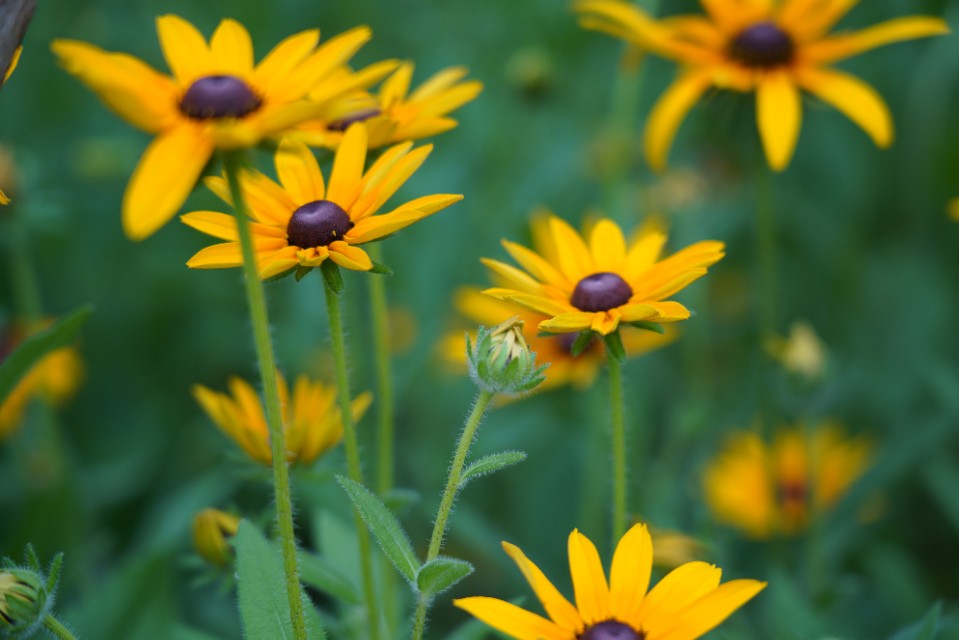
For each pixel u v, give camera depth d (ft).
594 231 2.60
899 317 4.28
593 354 3.15
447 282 4.18
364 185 2.47
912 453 3.31
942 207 4.58
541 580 2.35
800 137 4.76
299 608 2.36
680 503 3.46
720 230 4.21
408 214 2.42
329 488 2.97
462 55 4.77
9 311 4.50
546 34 4.74
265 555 2.45
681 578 2.37
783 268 4.56
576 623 2.35
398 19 5.05
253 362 4.12
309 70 2.34
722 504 3.51
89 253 4.69
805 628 2.89
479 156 4.47
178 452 4.11
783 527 3.37
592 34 4.78
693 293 3.78
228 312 4.52
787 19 3.21
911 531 3.63
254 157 2.33
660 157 3.26
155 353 4.44
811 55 3.20
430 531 3.54
